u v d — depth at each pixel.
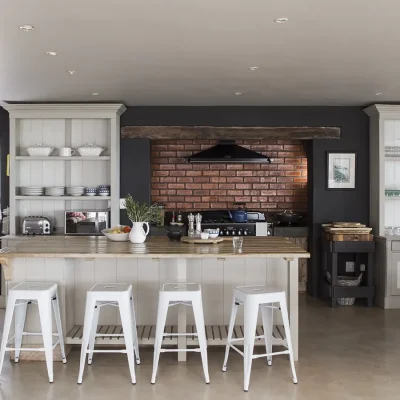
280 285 4.62
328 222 6.80
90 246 4.49
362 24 3.50
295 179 7.76
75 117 6.39
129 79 5.18
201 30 3.62
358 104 6.63
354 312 6.07
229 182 7.75
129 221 6.70
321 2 3.10
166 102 6.45
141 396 3.55
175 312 4.61
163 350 3.79
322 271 6.80
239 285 4.61
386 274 6.25
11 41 3.89
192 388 3.69
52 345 4.08
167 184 7.72
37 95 5.99
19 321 4.23
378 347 4.68
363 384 3.77
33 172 6.71
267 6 3.16
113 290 3.89
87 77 5.09
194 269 4.61
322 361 4.29
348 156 6.77
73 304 4.58
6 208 6.86
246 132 6.72
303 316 5.87
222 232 7.14
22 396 3.55
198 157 7.18
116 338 4.32
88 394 3.58
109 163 6.69
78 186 6.68
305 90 5.74
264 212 7.77
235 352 4.52
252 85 5.48
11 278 4.29
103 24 3.50
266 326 4.16
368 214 6.79
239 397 3.53
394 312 6.08
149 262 4.59
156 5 3.14
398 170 6.78
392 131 6.71
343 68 4.75
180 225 5.06
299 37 3.79
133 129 6.70
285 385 3.75
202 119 6.71
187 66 4.66
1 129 7.06
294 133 6.74
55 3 3.11
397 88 5.64
